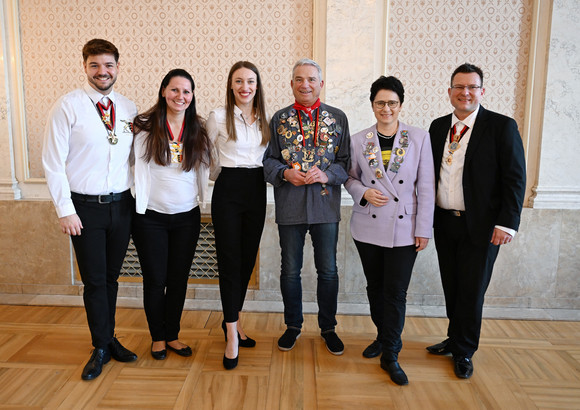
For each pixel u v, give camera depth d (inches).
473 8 117.6
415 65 120.4
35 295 129.1
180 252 92.1
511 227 82.0
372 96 87.3
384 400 80.9
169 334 96.1
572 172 119.7
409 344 102.9
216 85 124.0
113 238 89.3
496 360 95.4
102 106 84.7
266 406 78.8
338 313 119.9
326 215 93.9
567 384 86.5
